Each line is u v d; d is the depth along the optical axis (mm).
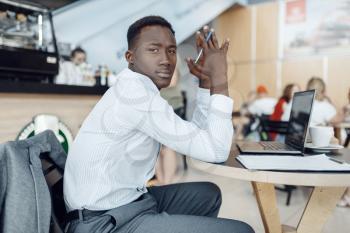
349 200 2598
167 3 5355
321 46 5941
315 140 1241
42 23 2549
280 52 6402
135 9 4977
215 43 1039
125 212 871
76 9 4312
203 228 823
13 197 733
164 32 968
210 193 1164
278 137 2736
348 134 2865
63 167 1058
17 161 755
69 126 2215
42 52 2352
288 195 2684
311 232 1114
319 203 1098
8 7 2332
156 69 964
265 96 5020
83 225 853
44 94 2025
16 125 1874
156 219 866
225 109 947
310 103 1175
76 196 892
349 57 5633
